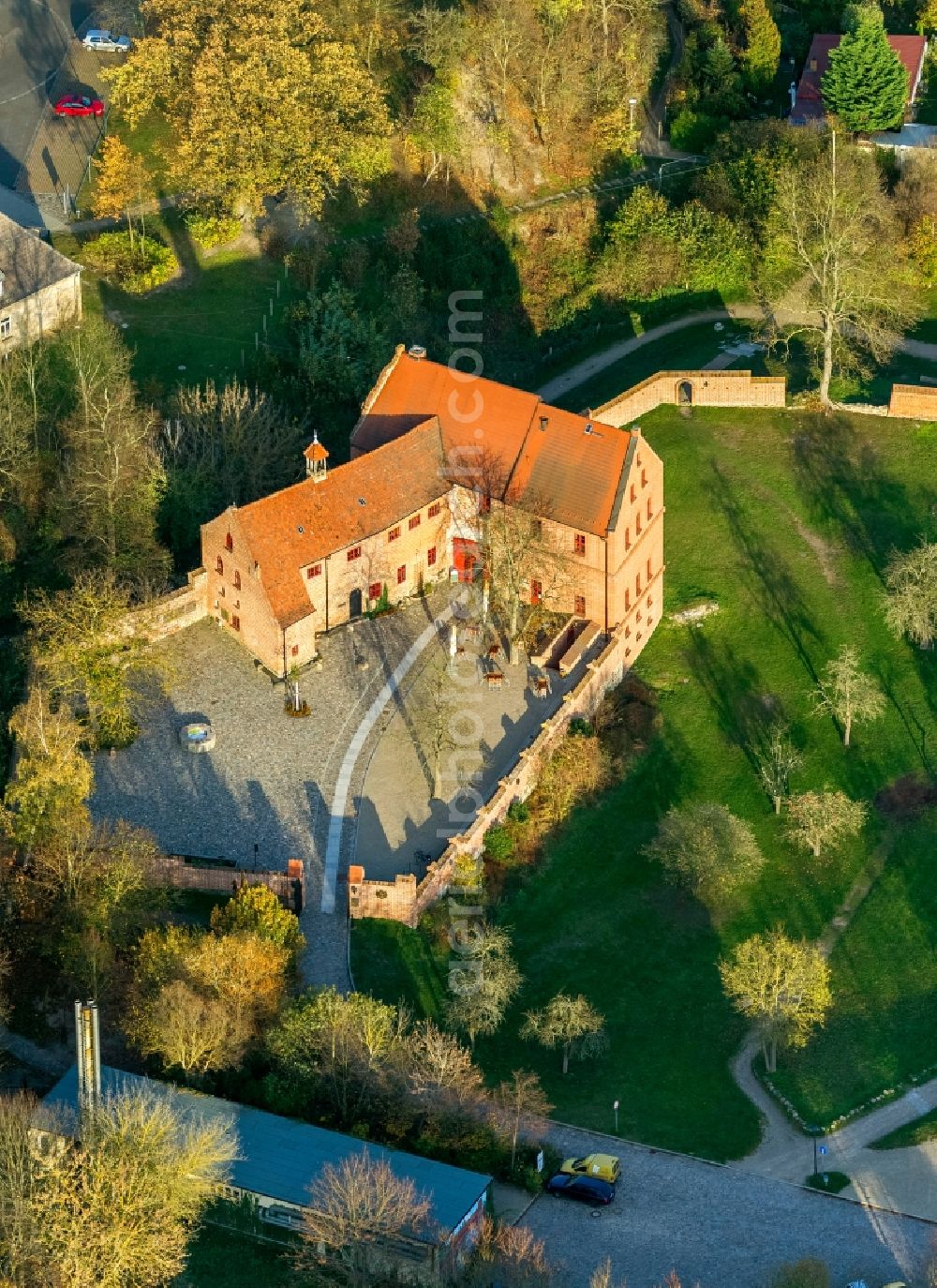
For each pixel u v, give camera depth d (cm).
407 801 16200
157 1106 13025
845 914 16512
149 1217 12875
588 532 17250
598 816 16888
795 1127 14888
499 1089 14725
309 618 16988
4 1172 12962
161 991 14062
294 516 16938
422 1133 13962
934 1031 15662
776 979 15025
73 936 14675
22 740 15338
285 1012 14188
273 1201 13300
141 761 16350
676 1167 14488
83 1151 12962
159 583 17438
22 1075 14412
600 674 17425
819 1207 14312
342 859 15775
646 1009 15588
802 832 16838
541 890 16262
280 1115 14000
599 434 17438
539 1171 14112
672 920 16250
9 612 17250
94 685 16312
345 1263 13075
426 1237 13025
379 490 17412
